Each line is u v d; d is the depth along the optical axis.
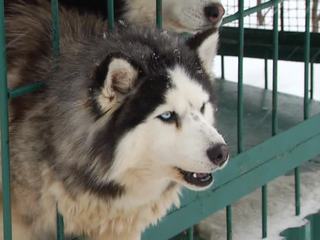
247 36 8.74
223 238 6.25
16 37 4.80
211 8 5.88
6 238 4.54
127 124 4.26
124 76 4.23
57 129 4.41
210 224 6.39
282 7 8.69
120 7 5.86
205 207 5.81
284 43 8.68
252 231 6.38
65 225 4.81
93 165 4.39
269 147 6.28
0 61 4.27
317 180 7.14
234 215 6.59
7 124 4.38
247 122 7.51
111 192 4.50
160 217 5.04
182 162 4.25
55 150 4.45
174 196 4.87
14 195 4.69
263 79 10.26
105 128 4.29
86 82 4.28
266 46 8.66
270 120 7.59
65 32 4.73
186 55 4.50
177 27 6.01
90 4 5.53
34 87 4.49
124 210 4.69
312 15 9.98
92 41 4.55
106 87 4.20
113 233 4.84
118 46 4.41
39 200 4.69
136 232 4.93
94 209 4.63
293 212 6.66
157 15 5.06
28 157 4.54
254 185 6.19
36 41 4.74
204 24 5.89
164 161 4.30
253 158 6.15
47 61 4.62
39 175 4.57
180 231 5.66
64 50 4.56
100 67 4.18
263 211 6.29
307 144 6.61
